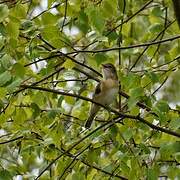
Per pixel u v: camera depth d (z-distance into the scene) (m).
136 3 15.89
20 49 11.24
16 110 12.02
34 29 11.04
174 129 11.29
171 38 11.56
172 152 10.85
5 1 11.67
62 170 12.01
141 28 16.48
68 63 12.29
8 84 10.15
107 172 11.81
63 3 12.25
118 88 13.80
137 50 13.97
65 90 12.92
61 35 11.34
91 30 12.45
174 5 11.29
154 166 11.47
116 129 11.59
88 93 13.97
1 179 11.38
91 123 13.18
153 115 11.81
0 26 10.26
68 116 12.78
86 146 11.94
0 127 12.92
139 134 12.65
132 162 11.11
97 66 12.70
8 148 12.74
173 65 13.16
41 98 12.27
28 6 13.55
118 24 13.48
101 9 11.48
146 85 11.94
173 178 11.82
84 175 12.01
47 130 12.42
